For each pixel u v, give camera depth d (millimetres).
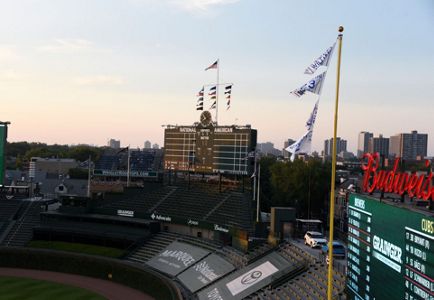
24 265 79688
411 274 27000
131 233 84000
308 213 112125
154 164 158375
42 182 151750
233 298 54812
